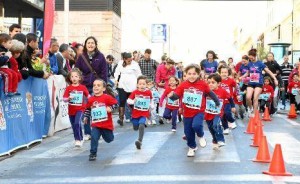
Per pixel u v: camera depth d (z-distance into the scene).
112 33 25.39
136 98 10.34
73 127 10.32
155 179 7.06
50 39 12.27
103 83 9.02
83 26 25.33
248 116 17.70
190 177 7.18
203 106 9.16
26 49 10.39
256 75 16.36
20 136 9.72
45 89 11.30
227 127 12.45
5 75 8.70
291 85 20.12
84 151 9.73
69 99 10.23
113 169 7.87
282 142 11.07
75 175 7.42
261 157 8.50
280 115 19.00
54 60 12.55
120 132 13.02
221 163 8.33
